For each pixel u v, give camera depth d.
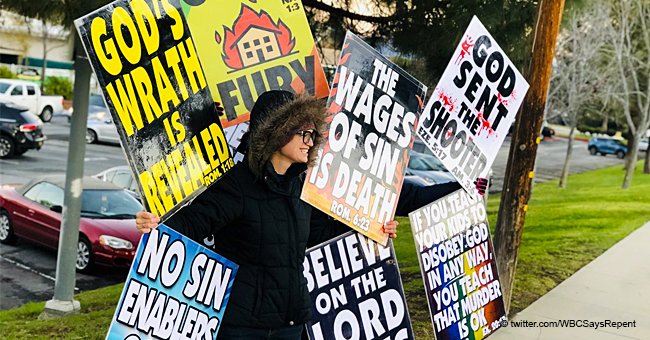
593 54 23.25
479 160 5.02
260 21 3.70
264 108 3.23
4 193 12.49
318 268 3.96
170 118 3.13
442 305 4.76
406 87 4.23
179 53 3.20
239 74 3.65
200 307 3.21
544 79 7.07
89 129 27.22
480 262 5.16
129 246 11.07
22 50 33.66
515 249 7.47
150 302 3.05
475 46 4.78
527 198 7.45
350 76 3.88
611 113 36.28
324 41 7.20
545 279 10.07
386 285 4.25
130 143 2.94
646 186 25.84
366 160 4.03
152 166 3.03
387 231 4.25
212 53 3.56
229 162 3.42
